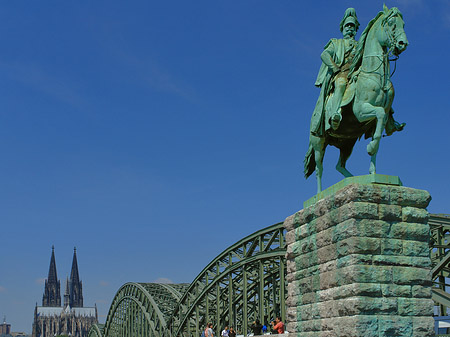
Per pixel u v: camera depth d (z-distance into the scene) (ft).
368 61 59.72
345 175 67.87
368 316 52.90
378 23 60.34
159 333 264.31
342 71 63.21
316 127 66.44
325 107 64.49
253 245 178.70
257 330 145.79
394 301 53.72
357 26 66.64
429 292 54.95
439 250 127.95
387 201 55.72
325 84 65.41
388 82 59.06
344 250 55.57
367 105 58.65
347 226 55.31
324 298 59.31
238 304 228.43
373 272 53.93
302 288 64.54
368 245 54.19
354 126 64.03
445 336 85.30
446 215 130.93
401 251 55.01
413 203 56.34
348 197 55.72
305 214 64.85
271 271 183.62
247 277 194.18
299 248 65.62
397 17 58.49
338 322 55.47
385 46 59.72
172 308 275.59
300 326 64.23
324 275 59.41
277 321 124.57
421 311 54.19
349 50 63.93
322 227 60.70
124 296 339.36
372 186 55.67
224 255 198.08
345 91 61.82
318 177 67.87
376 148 57.47
